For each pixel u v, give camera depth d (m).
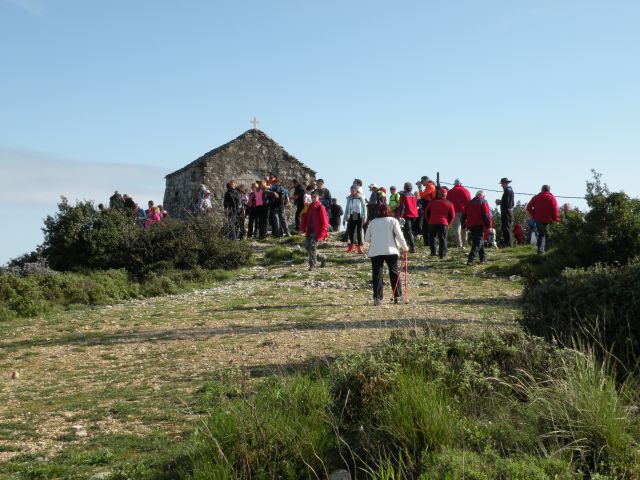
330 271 19.84
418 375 5.82
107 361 9.45
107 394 7.48
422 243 24.20
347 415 5.55
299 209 28.94
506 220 23.19
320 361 7.96
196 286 19.12
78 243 21.03
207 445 4.97
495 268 17.98
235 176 37.22
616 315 6.65
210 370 8.37
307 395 5.75
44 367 9.28
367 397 5.54
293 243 26.19
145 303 16.33
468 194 23.30
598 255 14.46
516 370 6.02
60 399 7.40
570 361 5.86
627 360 6.11
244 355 9.12
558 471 4.41
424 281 17.22
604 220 14.52
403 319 11.32
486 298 14.03
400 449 4.83
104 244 20.91
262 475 4.73
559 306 7.27
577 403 5.01
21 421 6.62
